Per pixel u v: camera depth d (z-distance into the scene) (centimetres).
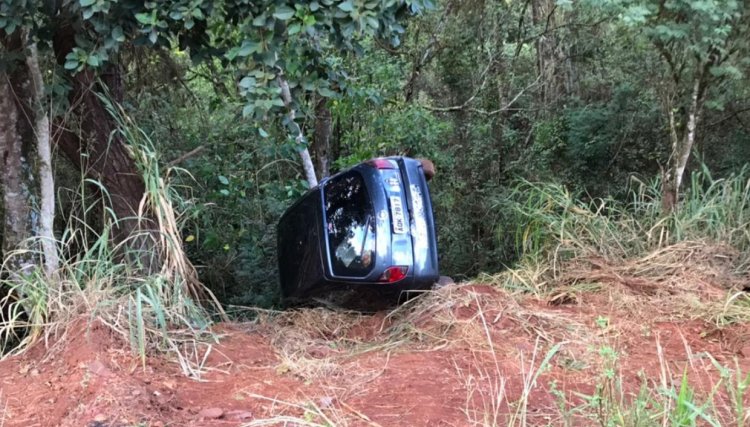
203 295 536
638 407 266
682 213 613
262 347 405
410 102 1037
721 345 407
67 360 332
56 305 386
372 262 472
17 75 473
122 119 527
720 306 457
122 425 269
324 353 409
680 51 609
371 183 509
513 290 530
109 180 521
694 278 509
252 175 802
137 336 357
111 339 348
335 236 508
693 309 459
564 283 531
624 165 1033
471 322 428
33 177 505
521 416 278
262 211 770
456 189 1034
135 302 377
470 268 934
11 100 471
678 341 412
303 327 471
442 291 478
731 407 289
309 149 954
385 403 309
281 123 542
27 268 451
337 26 370
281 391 324
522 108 1169
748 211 595
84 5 341
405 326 447
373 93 712
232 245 741
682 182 804
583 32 1113
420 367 360
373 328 470
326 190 558
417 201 503
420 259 479
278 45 368
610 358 321
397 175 516
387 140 882
